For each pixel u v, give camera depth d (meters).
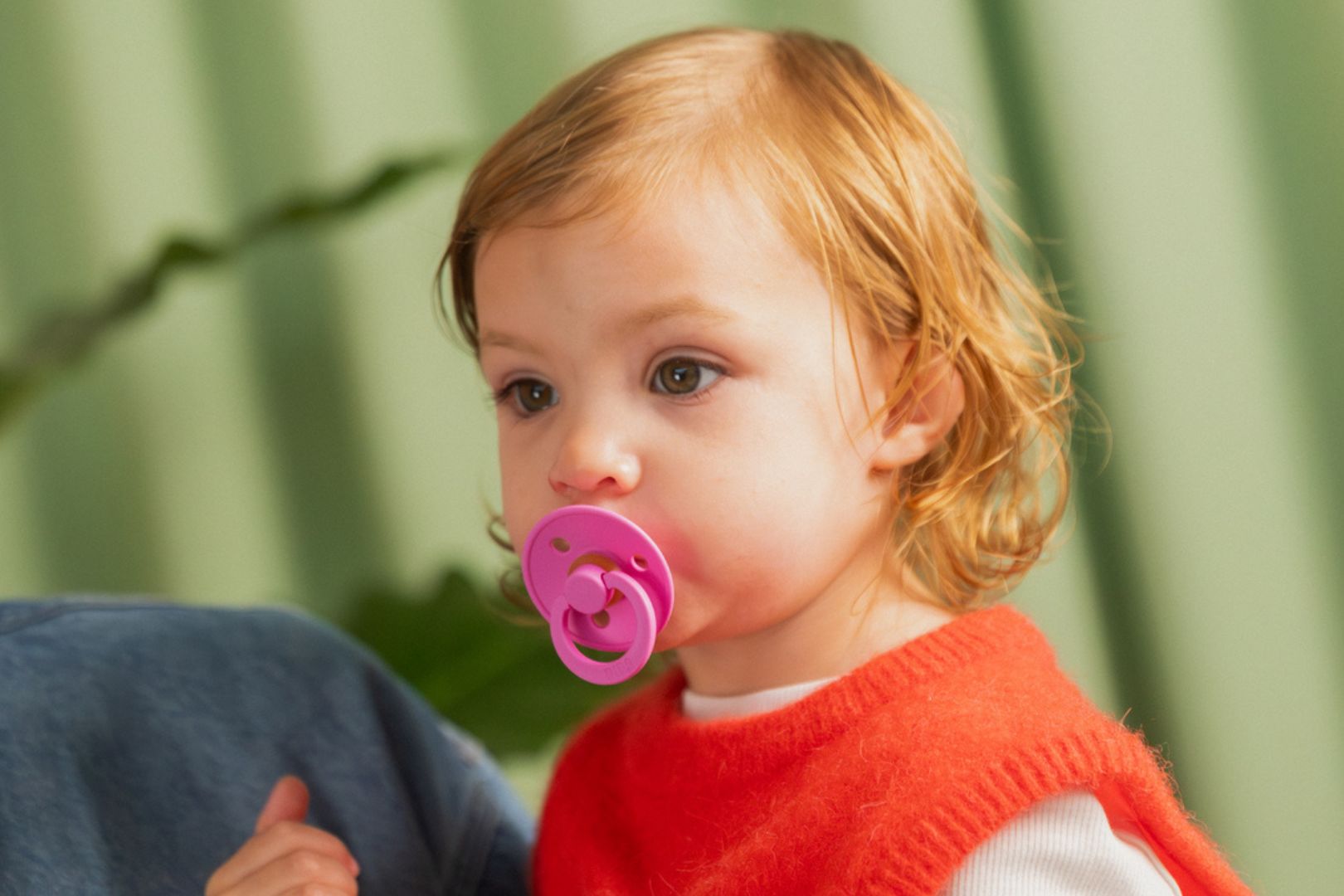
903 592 0.71
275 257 1.48
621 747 0.78
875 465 0.67
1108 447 1.12
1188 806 1.17
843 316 0.65
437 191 1.47
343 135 1.46
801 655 0.69
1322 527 1.12
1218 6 1.12
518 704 1.16
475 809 0.81
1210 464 1.15
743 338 0.62
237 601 1.49
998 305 0.76
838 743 0.65
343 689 0.78
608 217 0.63
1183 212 1.14
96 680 0.71
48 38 1.44
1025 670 0.66
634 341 0.62
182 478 1.48
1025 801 0.58
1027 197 1.19
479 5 1.43
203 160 1.46
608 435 0.62
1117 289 1.16
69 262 1.45
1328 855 1.14
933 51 1.21
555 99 0.71
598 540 0.61
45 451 1.46
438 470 1.50
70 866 0.65
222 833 0.70
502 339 0.66
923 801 0.58
